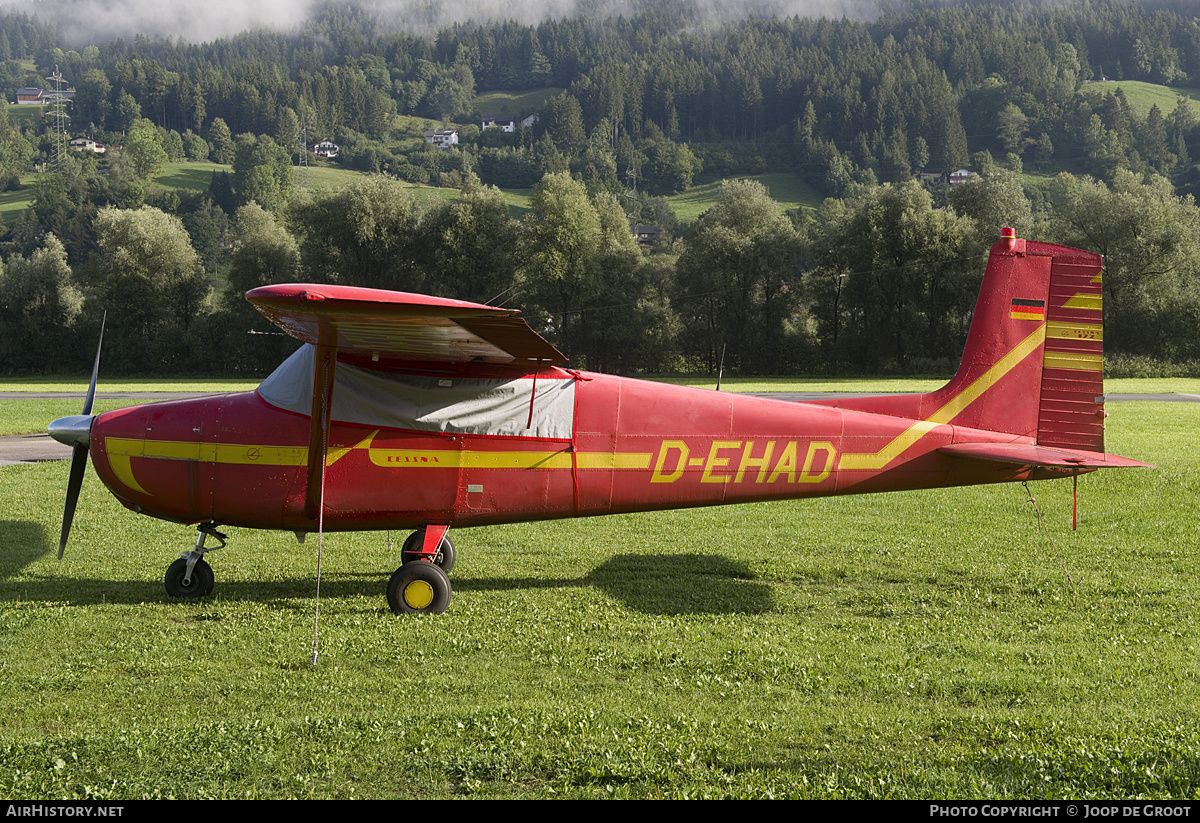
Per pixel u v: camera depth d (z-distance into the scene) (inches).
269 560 339.3
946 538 379.6
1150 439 727.7
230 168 7455.7
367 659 228.1
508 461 287.9
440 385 282.8
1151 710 190.2
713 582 311.6
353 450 279.6
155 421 285.3
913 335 2021.4
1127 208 1904.5
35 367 2170.3
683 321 2240.4
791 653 231.1
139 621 258.2
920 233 1975.9
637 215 6058.1
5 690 203.3
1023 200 2084.2
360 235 2090.3
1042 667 220.7
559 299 2159.2
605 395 294.2
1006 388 309.7
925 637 245.9
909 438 305.0
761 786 156.3
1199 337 1843.0
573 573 324.8
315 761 164.9
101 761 165.2
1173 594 287.7
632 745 172.2
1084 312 305.9
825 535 389.4
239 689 205.6
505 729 178.9
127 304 2182.6
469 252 2114.9
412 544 287.4
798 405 306.2
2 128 7746.1
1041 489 498.0
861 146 7504.9
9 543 363.6
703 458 297.0
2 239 5049.2
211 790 154.6
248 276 2202.3
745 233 2181.3
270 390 287.1
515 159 7534.5
